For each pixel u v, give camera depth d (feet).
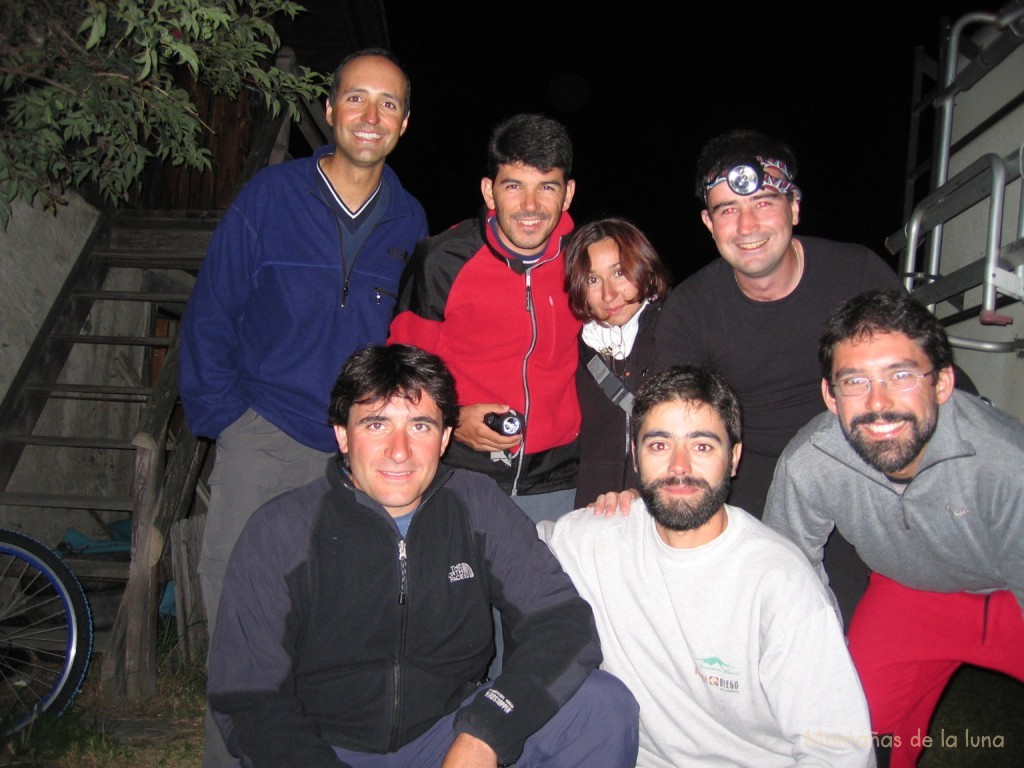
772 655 7.24
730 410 7.47
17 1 10.93
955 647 8.70
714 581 7.43
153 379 22.36
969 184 10.23
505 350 10.03
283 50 22.68
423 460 7.43
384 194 10.35
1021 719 11.87
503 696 7.14
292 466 9.95
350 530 7.52
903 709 8.96
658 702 7.86
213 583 9.76
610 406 10.35
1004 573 8.05
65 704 11.24
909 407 7.39
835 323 7.66
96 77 11.50
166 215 17.46
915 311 7.43
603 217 10.09
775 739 7.61
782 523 8.77
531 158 9.39
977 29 13.78
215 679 7.15
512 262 9.92
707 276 9.77
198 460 14.28
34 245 15.60
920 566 8.46
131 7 10.22
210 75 13.82
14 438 14.11
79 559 13.46
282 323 9.77
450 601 7.68
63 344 15.89
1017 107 12.65
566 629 7.54
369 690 7.48
